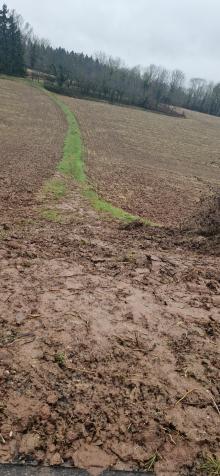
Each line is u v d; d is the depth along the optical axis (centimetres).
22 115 3666
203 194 1673
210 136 5128
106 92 8250
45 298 481
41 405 321
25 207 993
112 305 482
